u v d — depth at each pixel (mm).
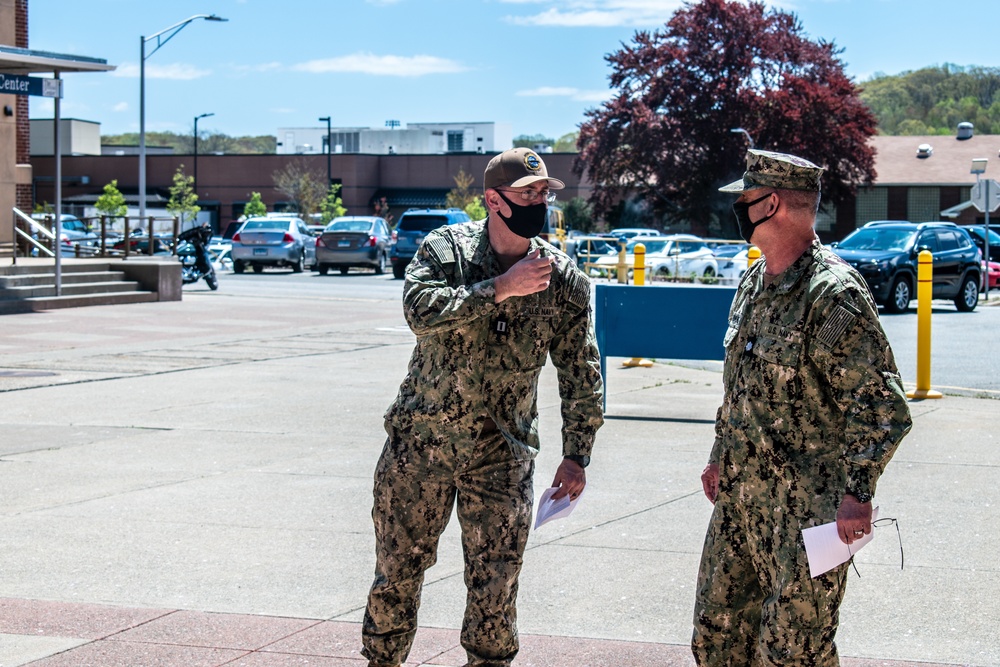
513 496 3764
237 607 5102
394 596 3844
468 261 3721
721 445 3611
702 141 57062
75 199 78062
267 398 10766
